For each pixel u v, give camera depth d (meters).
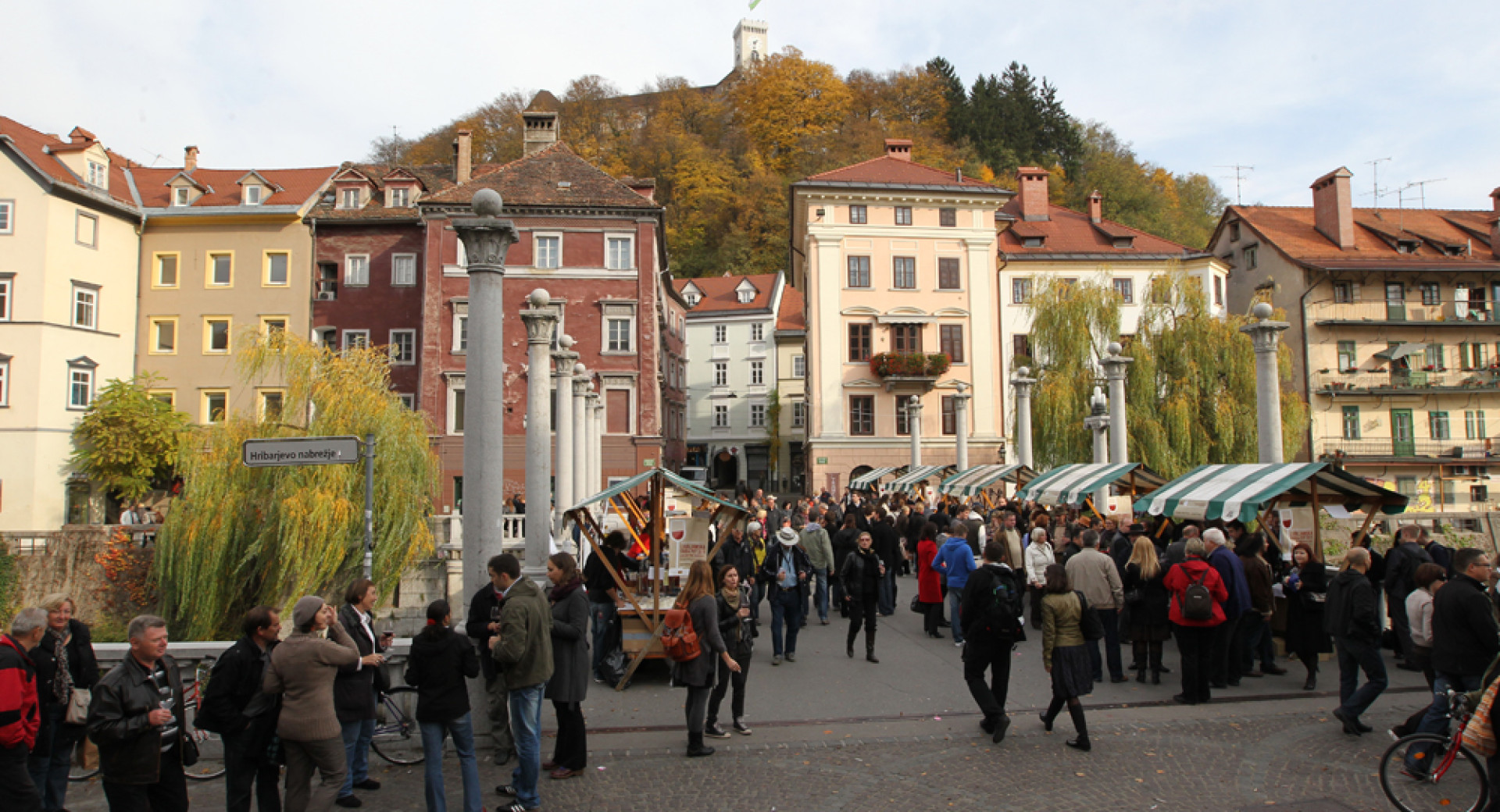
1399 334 46.22
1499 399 46.00
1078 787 7.20
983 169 78.75
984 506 23.30
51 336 37.25
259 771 6.14
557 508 17.44
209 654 8.59
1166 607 10.85
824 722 9.22
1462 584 7.55
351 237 43.19
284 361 24.23
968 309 46.62
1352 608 8.54
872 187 45.84
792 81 90.94
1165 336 32.38
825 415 45.62
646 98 97.94
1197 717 9.23
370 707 7.22
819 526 15.53
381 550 22.97
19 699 5.50
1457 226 51.31
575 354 18.06
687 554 11.93
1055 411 32.34
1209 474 12.96
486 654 8.06
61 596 6.77
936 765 7.79
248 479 22.83
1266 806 6.73
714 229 80.62
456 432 39.75
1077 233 51.16
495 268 8.41
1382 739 8.38
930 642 13.74
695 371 69.25
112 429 35.75
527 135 47.38
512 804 6.80
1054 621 8.30
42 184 37.41
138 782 5.62
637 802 6.98
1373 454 45.19
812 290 46.03
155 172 46.38
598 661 11.16
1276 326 14.72
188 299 42.31
